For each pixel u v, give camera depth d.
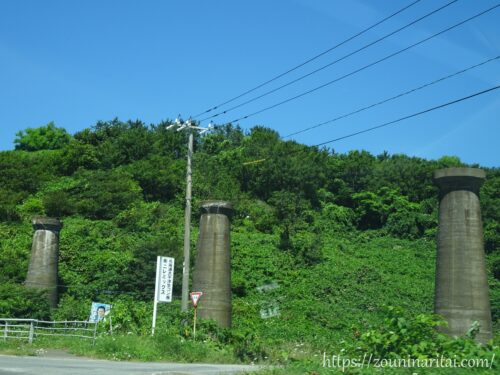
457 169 29.47
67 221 60.66
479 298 27.88
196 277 35.16
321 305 45.12
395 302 47.25
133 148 82.88
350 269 55.62
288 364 15.83
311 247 58.47
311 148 87.56
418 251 68.06
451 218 29.36
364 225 78.62
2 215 60.47
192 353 23.22
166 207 68.81
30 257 45.34
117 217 61.47
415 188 84.44
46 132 99.00
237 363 22.73
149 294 44.53
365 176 83.94
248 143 87.62
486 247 68.75
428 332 13.22
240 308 41.84
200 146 90.69
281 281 51.16
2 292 37.53
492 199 78.31
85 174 74.94
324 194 81.06
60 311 38.97
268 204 76.19
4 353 21.62
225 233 35.72
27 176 73.00
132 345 23.25
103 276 46.91
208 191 71.00
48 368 15.63
